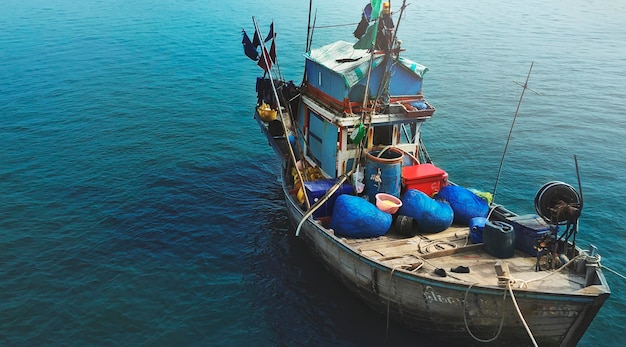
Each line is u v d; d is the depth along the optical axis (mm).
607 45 53125
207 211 20609
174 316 14812
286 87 19234
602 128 30969
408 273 12609
